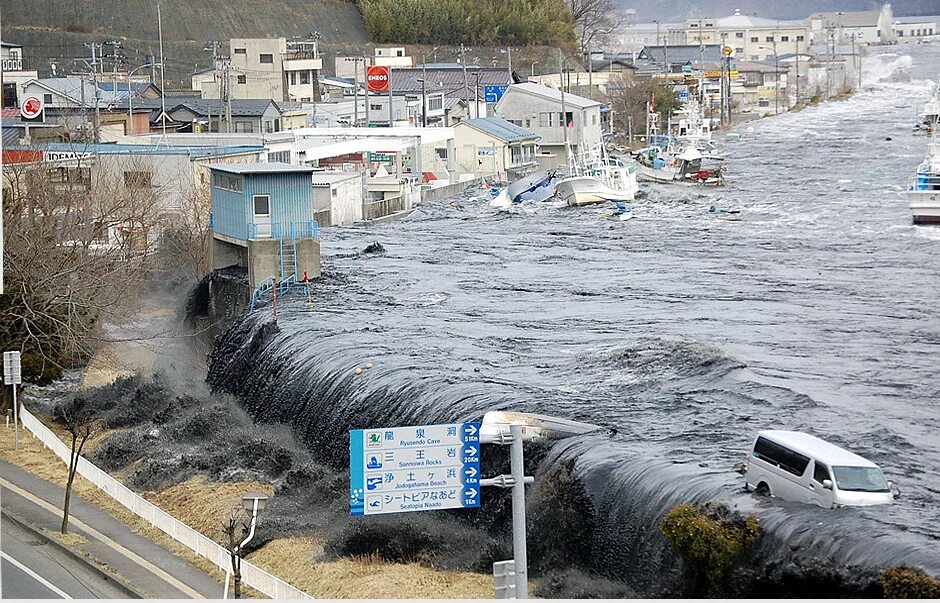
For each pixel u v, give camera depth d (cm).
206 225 7925
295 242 6831
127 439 5006
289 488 4403
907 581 2947
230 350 6131
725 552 3250
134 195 7606
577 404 4647
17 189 6225
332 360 5372
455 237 10012
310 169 6838
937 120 11312
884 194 12044
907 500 3525
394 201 11619
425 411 4734
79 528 3984
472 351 5609
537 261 8656
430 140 13150
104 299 6344
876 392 4944
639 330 6156
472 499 2688
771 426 4400
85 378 5972
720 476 3719
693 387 4912
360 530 3888
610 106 18862
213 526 4125
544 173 13362
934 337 5997
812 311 6681
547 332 6128
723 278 7838
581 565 3744
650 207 11775
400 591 3525
